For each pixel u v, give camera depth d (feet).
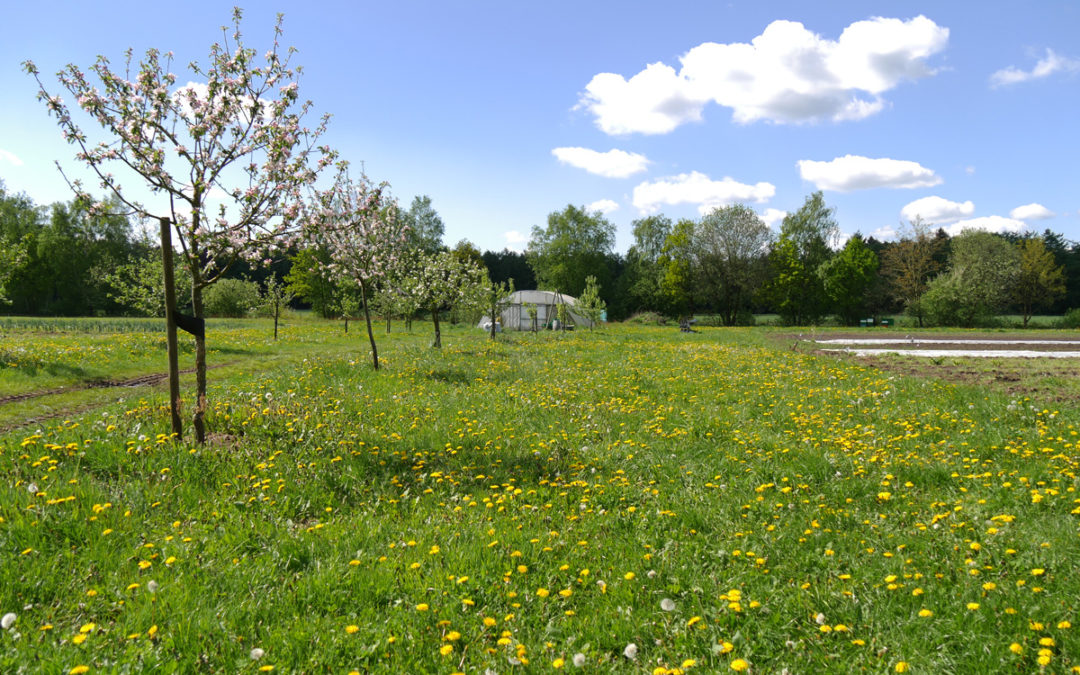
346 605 13.89
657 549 17.03
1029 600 13.14
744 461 25.39
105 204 26.02
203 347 27.32
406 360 61.72
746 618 13.10
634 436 30.22
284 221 28.68
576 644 12.31
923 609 12.60
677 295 245.24
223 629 12.54
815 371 55.62
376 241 65.05
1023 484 20.56
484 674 11.19
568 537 17.49
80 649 11.63
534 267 297.33
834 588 14.30
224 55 27.02
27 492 18.57
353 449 26.02
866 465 23.84
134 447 23.82
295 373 51.39
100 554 15.67
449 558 15.89
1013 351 85.30
